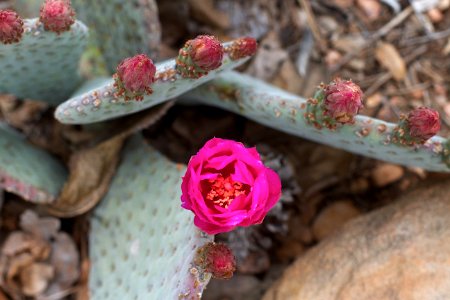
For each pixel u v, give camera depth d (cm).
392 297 80
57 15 74
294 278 85
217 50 72
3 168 83
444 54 100
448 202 83
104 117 78
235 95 82
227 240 86
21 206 92
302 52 99
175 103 94
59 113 76
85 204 86
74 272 90
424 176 94
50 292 89
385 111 98
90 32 87
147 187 83
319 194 95
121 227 84
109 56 88
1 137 86
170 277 75
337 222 93
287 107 76
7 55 77
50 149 92
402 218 84
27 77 82
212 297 90
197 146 94
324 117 74
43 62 80
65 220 92
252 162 68
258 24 99
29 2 86
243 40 75
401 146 74
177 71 73
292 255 93
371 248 83
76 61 83
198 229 72
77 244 91
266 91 80
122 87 73
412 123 72
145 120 84
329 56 100
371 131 74
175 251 75
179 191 79
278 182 69
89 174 86
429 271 80
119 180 86
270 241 91
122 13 84
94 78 88
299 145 95
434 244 81
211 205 68
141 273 79
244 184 68
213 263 71
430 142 75
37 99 88
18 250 89
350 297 81
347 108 71
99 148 86
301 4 101
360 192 95
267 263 92
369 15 101
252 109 81
